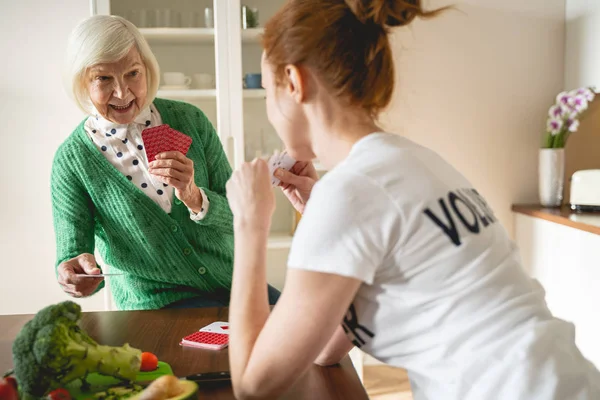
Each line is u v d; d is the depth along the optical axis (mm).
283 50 807
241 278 846
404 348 797
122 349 869
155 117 1777
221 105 2631
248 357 794
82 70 1608
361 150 796
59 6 2818
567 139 2887
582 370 752
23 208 2883
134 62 1629
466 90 2885
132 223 1682
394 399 2596
